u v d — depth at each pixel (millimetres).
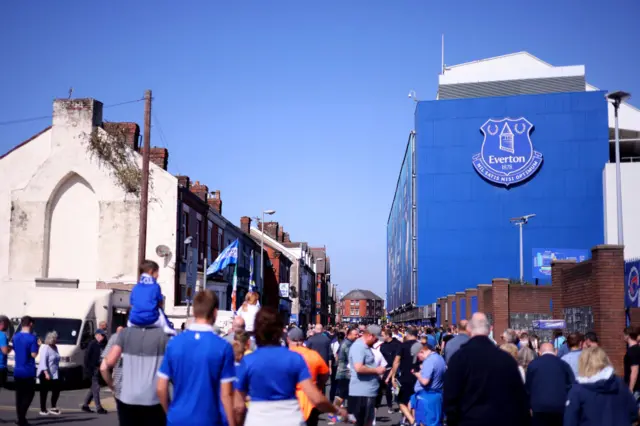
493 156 55719
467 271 55438
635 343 11594
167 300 32812
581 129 55156
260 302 57531
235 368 5984
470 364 5816
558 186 55031
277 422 5629
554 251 48375
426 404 11359
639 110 56438
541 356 9172
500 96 56438
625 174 45469
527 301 31359
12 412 15156
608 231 45438
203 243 39469
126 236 33500
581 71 59094
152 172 34000
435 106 57094
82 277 33375
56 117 34094
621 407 6824
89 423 13977
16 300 32938
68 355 21969
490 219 55531
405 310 74375
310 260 98125
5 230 33531
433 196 56438
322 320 111438
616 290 17891
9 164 34375
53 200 33938
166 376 5504
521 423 5734
